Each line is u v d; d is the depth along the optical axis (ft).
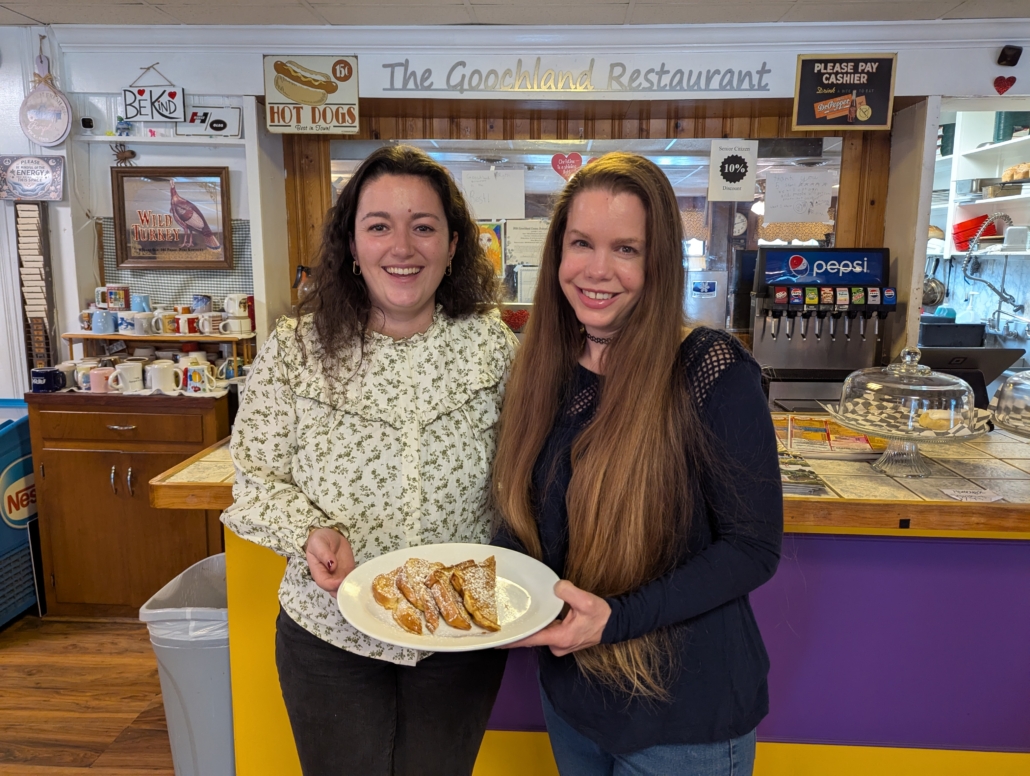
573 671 3.65
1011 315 13.08
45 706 7.88
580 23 9.05
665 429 3.34
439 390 4.12
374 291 3.95
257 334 10.00
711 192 10.34
